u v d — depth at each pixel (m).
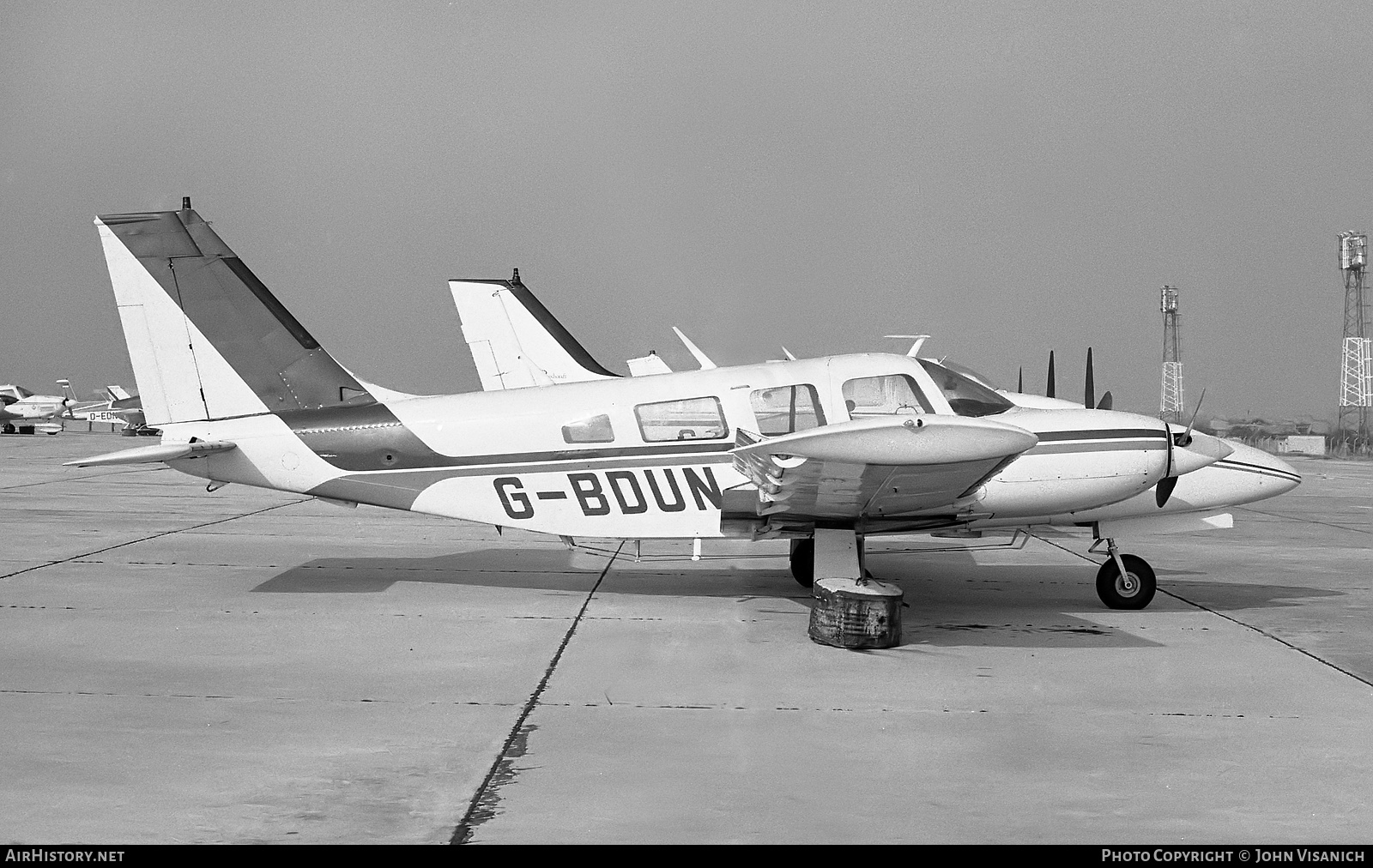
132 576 10.65
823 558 9.04
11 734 5.58
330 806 4.64
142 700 6.25
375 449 9.76
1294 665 7.43
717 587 10.51
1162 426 9.12
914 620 8.97
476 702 6.29
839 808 4.70
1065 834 4.45
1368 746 5.64
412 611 9.10
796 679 6.92
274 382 10.05
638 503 9.50
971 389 9.48
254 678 6.78
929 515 9.22
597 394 9.66
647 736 5.68
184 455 9.50
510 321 23.34
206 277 10.03
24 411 58.78
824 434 7.45
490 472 9.64
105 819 4.48
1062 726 5.94
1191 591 10.59
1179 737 5.77
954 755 5.43
